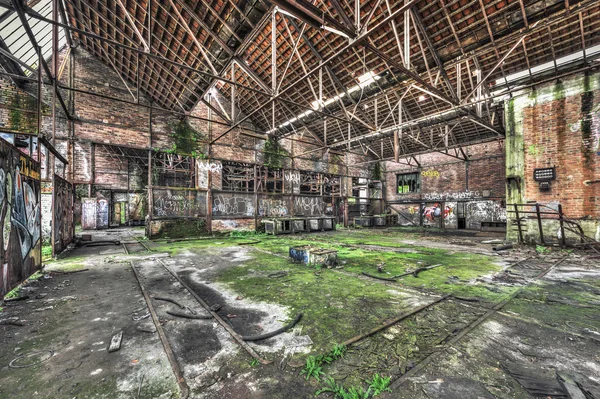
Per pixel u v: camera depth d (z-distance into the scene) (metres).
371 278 4.57
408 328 2.67
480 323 2.78
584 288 3.96
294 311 3.11
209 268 5.34
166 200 10.89
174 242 9.67
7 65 8.85
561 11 5.45
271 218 13.16
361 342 2.39
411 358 2.14
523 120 8.59
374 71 8.57
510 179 8.82
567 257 6.38
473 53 6.88
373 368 2.01
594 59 7.24
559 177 7.83
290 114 12.88
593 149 7.24
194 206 11.59
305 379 1.87
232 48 8.05
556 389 1.75
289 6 3.87
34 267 4.60
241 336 2.45
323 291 3.86
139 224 17.97
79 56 10.54
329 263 5.50
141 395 1.70
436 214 17.36
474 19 6.22
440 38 6.91
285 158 15.06
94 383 1.81
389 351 2.24
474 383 1.83
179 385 1.78
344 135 15.97
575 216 7.52
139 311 3.11
